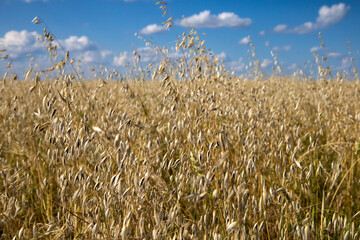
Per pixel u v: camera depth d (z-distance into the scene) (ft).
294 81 26.78
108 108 13.15
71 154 7.55
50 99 8.63
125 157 6.68
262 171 8.98
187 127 8.74
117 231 6.11
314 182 10.11
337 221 7.54
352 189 9.98
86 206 7.28
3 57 11.64
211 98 10.03
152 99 18.16
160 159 10.33
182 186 7.55
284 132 10.95
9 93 17.53
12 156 12.32
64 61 9.66
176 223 6.76
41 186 8.96
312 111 17.60
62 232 6.96
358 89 19.20
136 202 6.60
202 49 11.68
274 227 7.56
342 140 12.32
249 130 10.07
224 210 6.75
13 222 7.92
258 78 23.08
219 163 6.42
